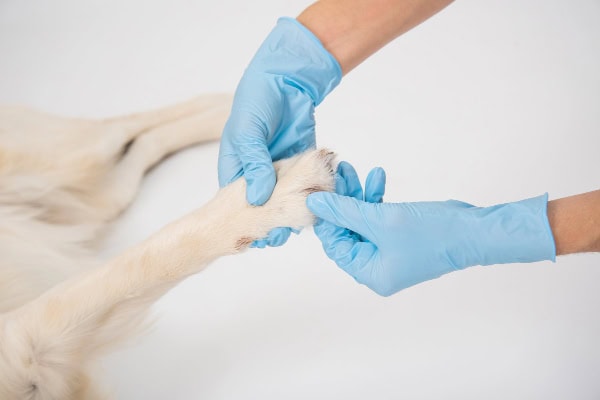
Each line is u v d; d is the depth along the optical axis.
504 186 2.62
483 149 2.76
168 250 1.79
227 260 2.47
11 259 2.26
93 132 2.66
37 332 1.86
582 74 3.04
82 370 2.02
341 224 1.74
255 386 2.14
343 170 1.90
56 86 3.12
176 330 2.28
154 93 3.07
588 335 2.23
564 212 1.69
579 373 2.14
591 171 2.64
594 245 1.68
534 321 2.27
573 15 3.32
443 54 3.16
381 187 1.87
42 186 2.51
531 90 2.98
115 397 2.12
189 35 3.35
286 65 1.95
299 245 2.52
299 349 2.22
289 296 2.37
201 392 2.13
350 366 2.18
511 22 3.29
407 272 1.78
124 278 1.82
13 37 3.37
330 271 2.44
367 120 2.88
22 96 3.05
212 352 2.22
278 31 1.98
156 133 2.77
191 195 2.66
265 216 1.76
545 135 2.79
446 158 2.73
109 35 3.38
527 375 2.15
